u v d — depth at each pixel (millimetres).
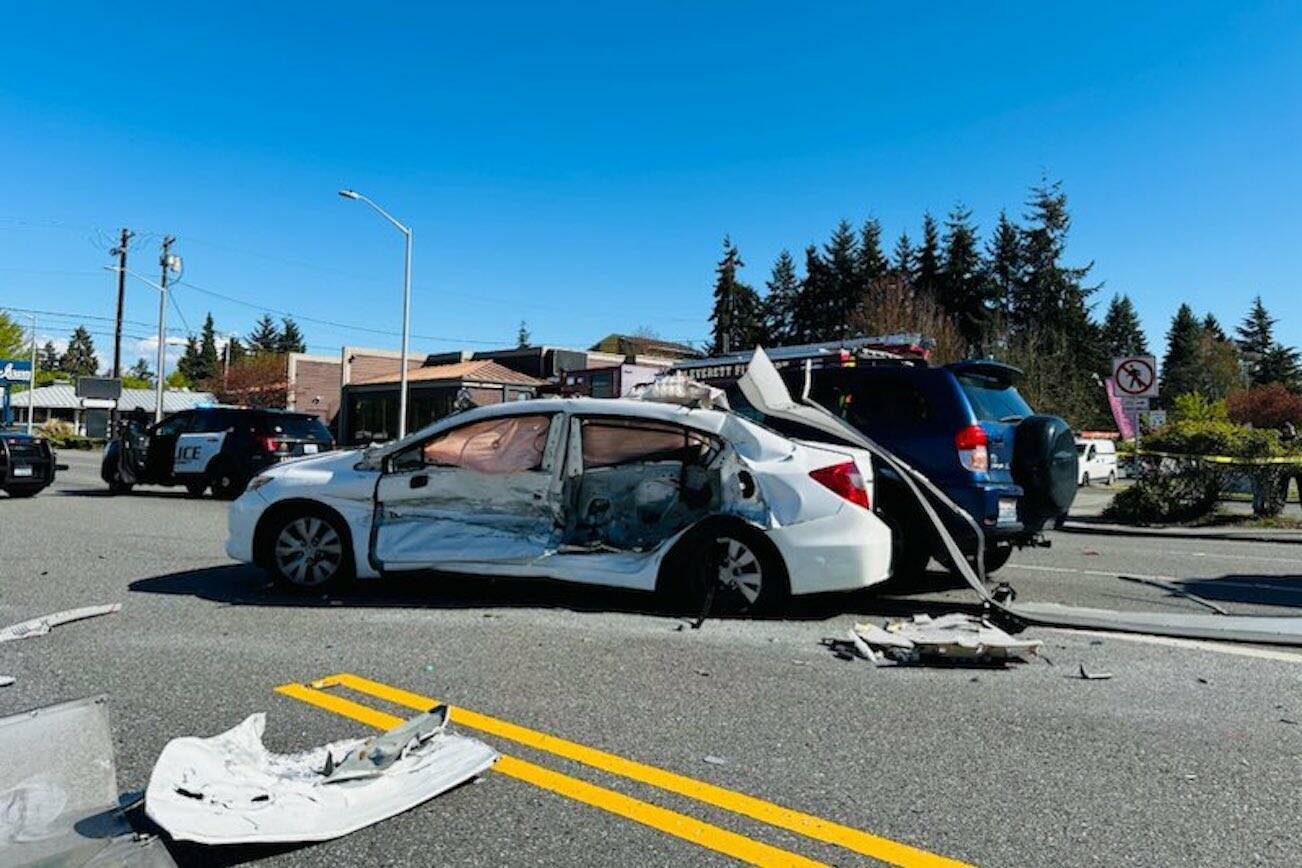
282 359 54938
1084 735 3736
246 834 2611
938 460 6738
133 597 6480
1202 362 70125
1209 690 4379
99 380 44094
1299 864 2650
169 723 3783
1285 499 14828
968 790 3176
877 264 57844
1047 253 53250
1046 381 37125
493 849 2713
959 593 7273
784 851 2721
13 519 11938
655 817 2943
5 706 3994
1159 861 2668
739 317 66688
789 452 5945
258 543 6621
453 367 41094
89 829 2586
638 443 6289
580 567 6047
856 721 3891
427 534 6293
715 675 4555
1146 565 9242
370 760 3203
